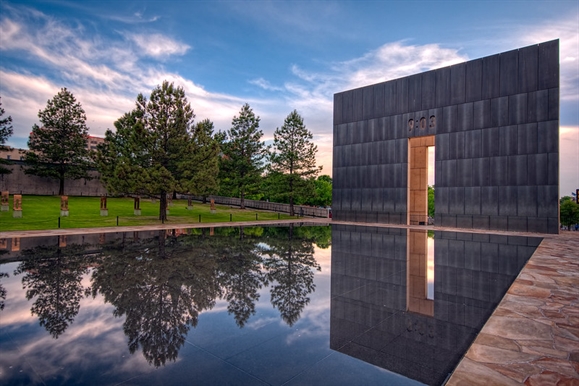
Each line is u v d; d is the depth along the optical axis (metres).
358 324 5.61
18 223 22.02
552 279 8.76
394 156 33.06
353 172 36.19
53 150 46.19
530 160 25.42
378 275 9.49
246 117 44.00
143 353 4.45
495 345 4.64
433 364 4.18
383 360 4.30
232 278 8.77
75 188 51.25
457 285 8.35
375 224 32.31
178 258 11.66
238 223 29.80
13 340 4.82
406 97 32.31
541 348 4.54
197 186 26.81
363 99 35.47
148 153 26.52
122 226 23.61
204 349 4.58
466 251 14.52
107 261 10.95
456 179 28.98
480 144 27.80
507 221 26.27
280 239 18.38
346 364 4.19
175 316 5.89
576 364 4.07
